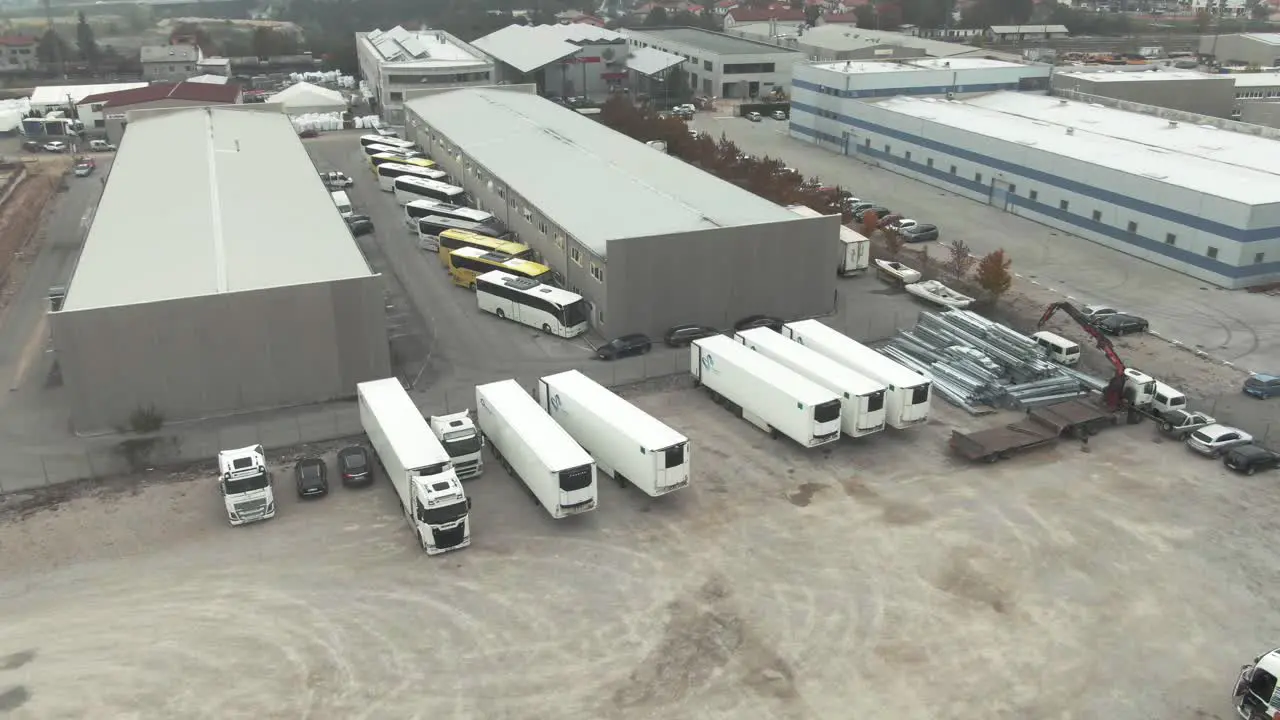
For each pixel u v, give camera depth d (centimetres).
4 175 8888
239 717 2520
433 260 6456
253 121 8750
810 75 10112
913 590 3033
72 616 2912
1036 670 2692
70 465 3812
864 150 9388
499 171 6831
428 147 9062
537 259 6044
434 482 3186
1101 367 4719
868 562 3175
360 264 4547
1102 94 10106
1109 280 5981
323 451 3928
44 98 11544
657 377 4622
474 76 12056
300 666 2705
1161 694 2605
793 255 5234
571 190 6162
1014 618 2905
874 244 6731
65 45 17462
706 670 2691
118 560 3195
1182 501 3531
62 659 2727
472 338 5100
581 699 2581
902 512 3466
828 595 3011
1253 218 5594
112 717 2520
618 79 13875
